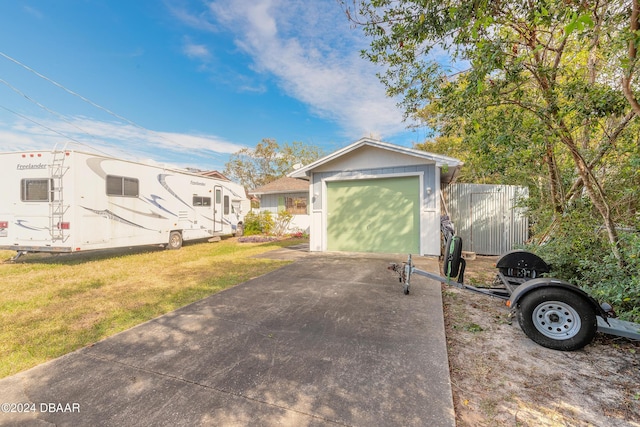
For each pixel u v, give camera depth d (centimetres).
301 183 1681
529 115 398
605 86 363
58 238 682
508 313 367
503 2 326
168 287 506
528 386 218
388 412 186
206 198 1159
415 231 792
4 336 310
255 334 308
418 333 306
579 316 268
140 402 199
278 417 183
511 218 844
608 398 203
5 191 708
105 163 757
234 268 664
